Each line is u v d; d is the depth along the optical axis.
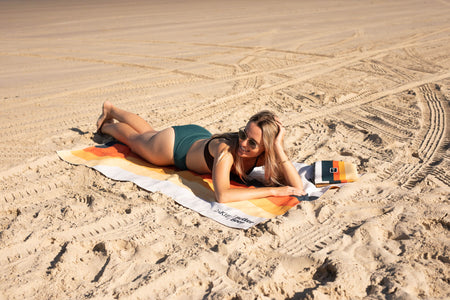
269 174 4.09
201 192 4.14
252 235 3.42
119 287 2.84
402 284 2.82
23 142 5.66
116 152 5.10
